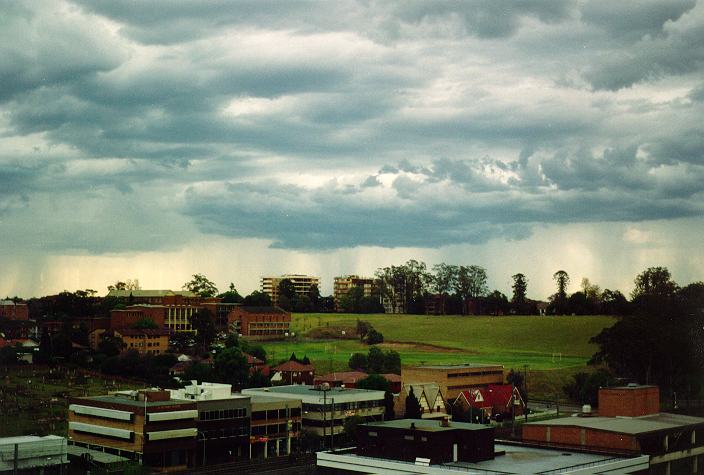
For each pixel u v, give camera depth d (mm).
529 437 192625
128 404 192625
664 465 185250
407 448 162625
